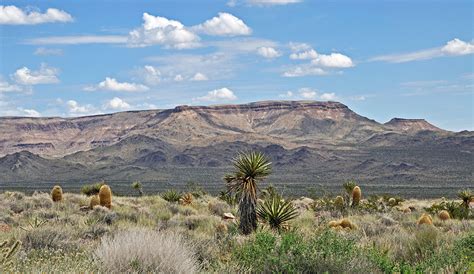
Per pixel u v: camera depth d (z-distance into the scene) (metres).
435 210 28.72
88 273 6.85
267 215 15.81
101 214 21.05
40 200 27.36
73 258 8.32
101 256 7.62
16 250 7.59
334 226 18.02
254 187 15.73
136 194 73.25
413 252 11.15
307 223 19.47
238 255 9.10
